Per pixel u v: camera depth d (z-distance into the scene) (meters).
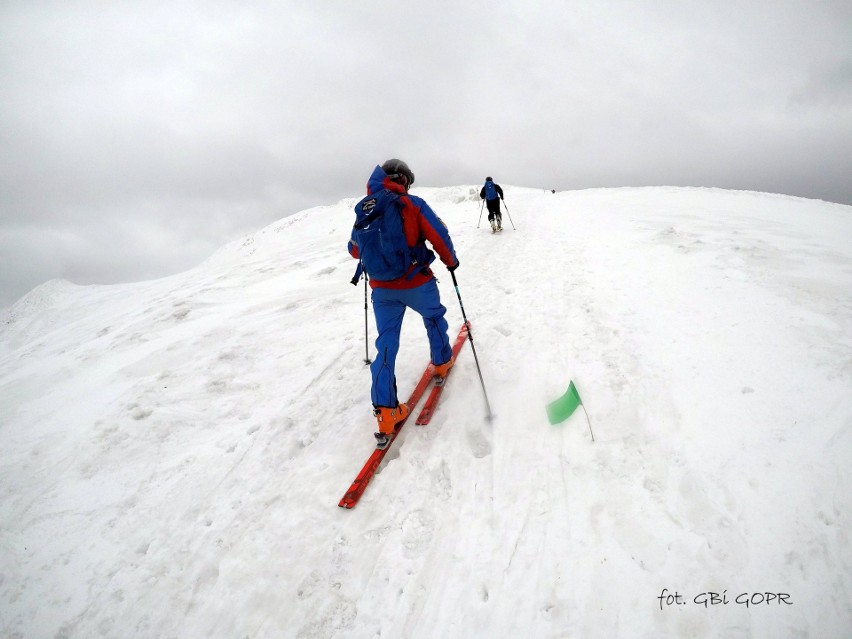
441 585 2.02
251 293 7.32
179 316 6.39
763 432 2.42
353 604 2.00
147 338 5.72
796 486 2.08
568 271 5.93
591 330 4.05
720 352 3.21
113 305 10.93
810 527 1.90
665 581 1.83
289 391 3.90
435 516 2.37
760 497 2.08
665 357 3.32
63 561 2.41
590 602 1.82
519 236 9.45
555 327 4.29
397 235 2.63
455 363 3.85
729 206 9.70
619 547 2.02
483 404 3.23
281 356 4.62
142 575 2.27
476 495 2.46
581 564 1.98
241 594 2.11
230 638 1.93
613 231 7.75
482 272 6.78
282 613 2.00
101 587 2.23
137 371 4.67
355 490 2.54
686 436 2.53
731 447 2.38
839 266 4.41
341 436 3.14
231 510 2.62
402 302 2.95
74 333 7.98
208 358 4.69
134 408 3.79
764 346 3.15
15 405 4.54
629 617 1.74
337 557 2.22
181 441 3.37
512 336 4.29
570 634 1.72
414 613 1.92
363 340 4.74
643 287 4.74
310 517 2.47
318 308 6.00
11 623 2.11
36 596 2.23
